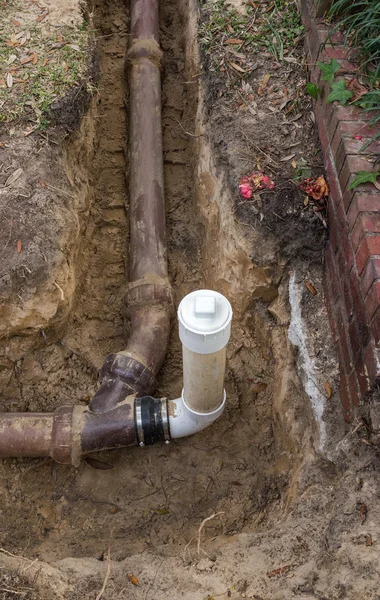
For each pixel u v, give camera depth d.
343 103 2.11
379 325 1.83
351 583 1.79
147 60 2.76
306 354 2.12
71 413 2.13
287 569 1.86
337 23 2.27
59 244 2.23
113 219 2.65
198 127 2.61
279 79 2.41
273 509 2.12
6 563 1.91
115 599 1.86
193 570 1.90
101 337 2.44
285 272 2.23
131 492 2.24
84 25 2.60
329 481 1.99
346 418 2.00
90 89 2.50
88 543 2.16
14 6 2.61
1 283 2.13
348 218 2.02
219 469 2.27
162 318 2.34
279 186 2.22
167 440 2.17
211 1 2.60
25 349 2.25
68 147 2.42
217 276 2.42
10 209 2.21
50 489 2.24
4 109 2.35
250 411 2.32
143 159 2.58
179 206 2.70
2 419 2.14
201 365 1.87
